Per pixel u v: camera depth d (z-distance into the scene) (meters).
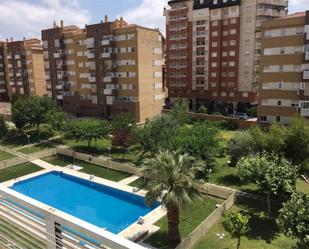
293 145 27.25
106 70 64.44
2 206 5.27
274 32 44.81
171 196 17.92
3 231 5.28
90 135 40.91
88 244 4.00
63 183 33.41
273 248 18.75
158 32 63.19
